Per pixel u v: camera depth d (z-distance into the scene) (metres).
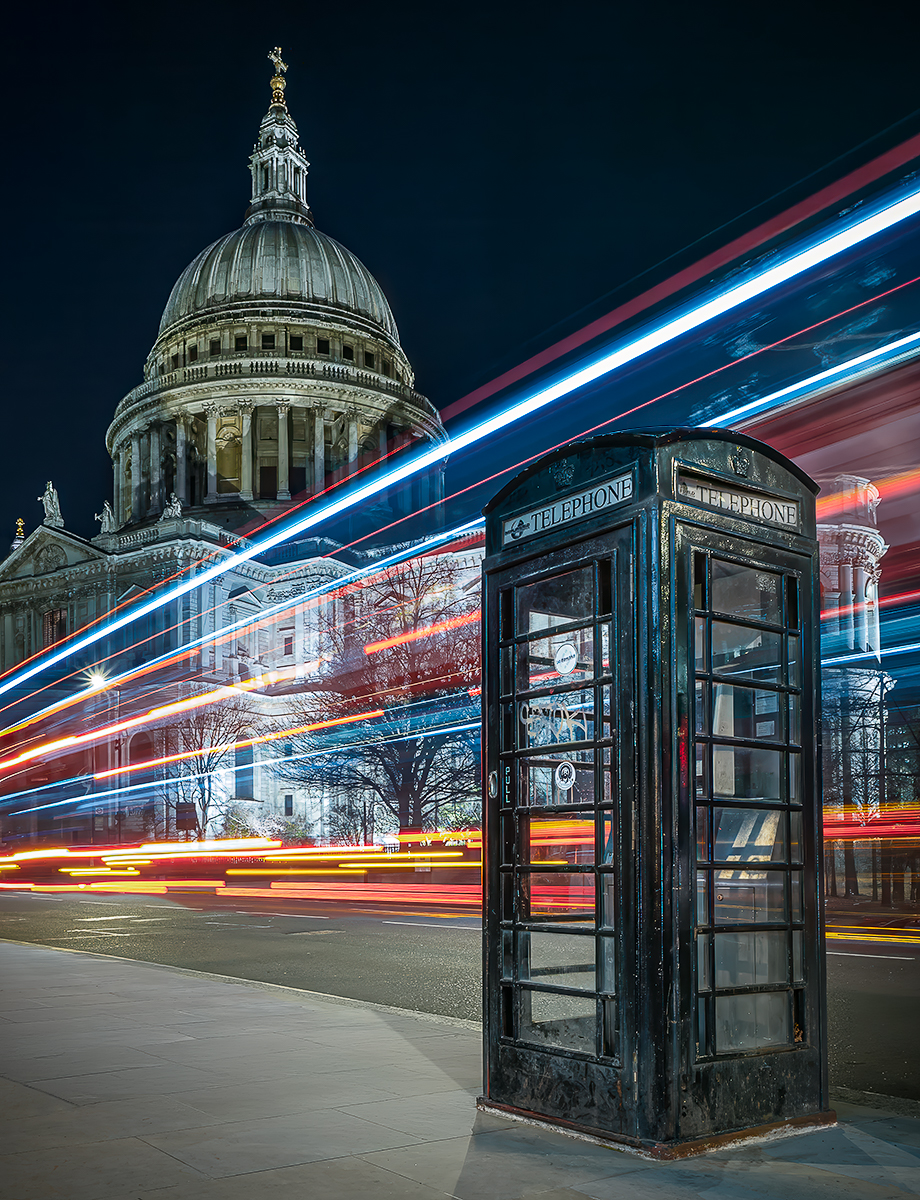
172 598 95.94
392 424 122.19
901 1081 9.63
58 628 104.25
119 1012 12.23
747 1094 6.66
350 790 49.97
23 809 96.00
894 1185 5.76
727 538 7.05
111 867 71.19
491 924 7.56
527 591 7.87
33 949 20.78
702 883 6.88
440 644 46.75
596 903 6.91
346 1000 13.21
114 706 93.69
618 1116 6.48
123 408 122.56
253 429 117.06
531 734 7.64
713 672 7.23
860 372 47.72
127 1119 7.20
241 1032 10.77
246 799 87.31
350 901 38.81
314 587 101.88
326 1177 5.90
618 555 6.86
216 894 44.88
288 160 131.75
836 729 37.88
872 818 36.31
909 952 20.11
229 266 122.19
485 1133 6.79
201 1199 5.53
